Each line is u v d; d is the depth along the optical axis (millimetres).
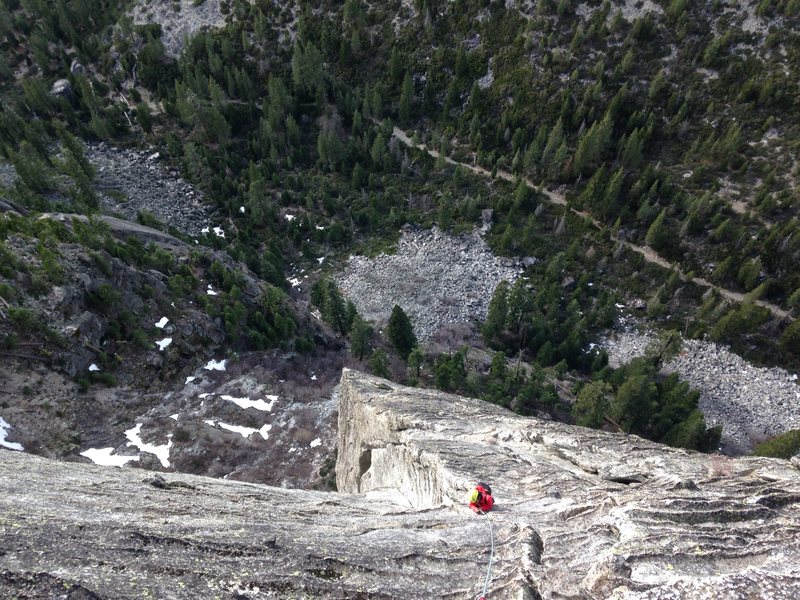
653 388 60406
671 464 18016
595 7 104938
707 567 10461
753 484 15391
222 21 125625
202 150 108938
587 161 98188
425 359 70750
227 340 60438
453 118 112438
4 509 11320
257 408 52625
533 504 15352
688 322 85438
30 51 127688
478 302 87312
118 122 115188
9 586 8945
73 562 9734
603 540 12000
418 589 10453
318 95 114125
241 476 43812
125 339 52500
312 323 72125
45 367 45000
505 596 10117
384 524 14242
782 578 9734
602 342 84188
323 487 42312
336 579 10445
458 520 14258
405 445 23031
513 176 104000
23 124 103375
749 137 93312
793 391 77375
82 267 52156
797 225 84188
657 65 100062
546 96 105188
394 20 119375
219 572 10109
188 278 63312
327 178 108562
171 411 49312
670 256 90375
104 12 131500
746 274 85125
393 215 100438
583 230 94750
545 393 62281
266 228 101312
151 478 16797
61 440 41750
